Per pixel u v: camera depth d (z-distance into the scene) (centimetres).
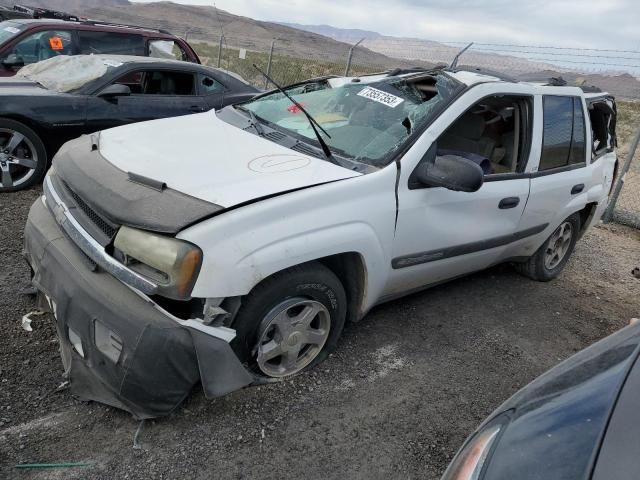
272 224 251
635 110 2083
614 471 115
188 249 230
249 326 265
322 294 291
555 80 448
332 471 246
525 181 401
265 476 238
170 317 236
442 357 354
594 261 618
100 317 236
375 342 355
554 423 137
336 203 278
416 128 327
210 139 329
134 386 234
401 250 323
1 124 515
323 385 303
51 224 287
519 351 382
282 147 323
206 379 240
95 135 337
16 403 256
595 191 498
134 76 620
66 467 227
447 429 288
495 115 405
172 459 238
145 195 249
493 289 475
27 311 329
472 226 364
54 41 732
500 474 130
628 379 140
